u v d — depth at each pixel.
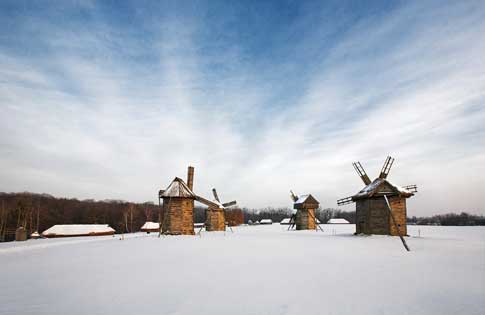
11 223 74.06
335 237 32.97
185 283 10.18
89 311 7.33
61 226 65.69
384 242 26.42
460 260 15.62
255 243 25.17
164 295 8.70
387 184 33.41
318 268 13.02
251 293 8.90
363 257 16.59
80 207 107.38
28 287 9.72
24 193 101.69
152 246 22.55
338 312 7.24
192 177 43.53
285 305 7.76
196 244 24.16
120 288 9.52
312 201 57.22
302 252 18.80
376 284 10.07
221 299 8.29
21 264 14.48
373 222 33.91
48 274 11.83
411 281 10.54
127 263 14.38
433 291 9.19
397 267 13.37
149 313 7.17
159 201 37.09
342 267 13.28
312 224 57.22
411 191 33.12
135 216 106.69
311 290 9.26
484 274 11.88
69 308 7.56
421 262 14.85
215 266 13.48
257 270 12.51
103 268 13.05
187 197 36.66
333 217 166.12
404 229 32.62
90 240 30.34
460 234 41.34
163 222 36.91
